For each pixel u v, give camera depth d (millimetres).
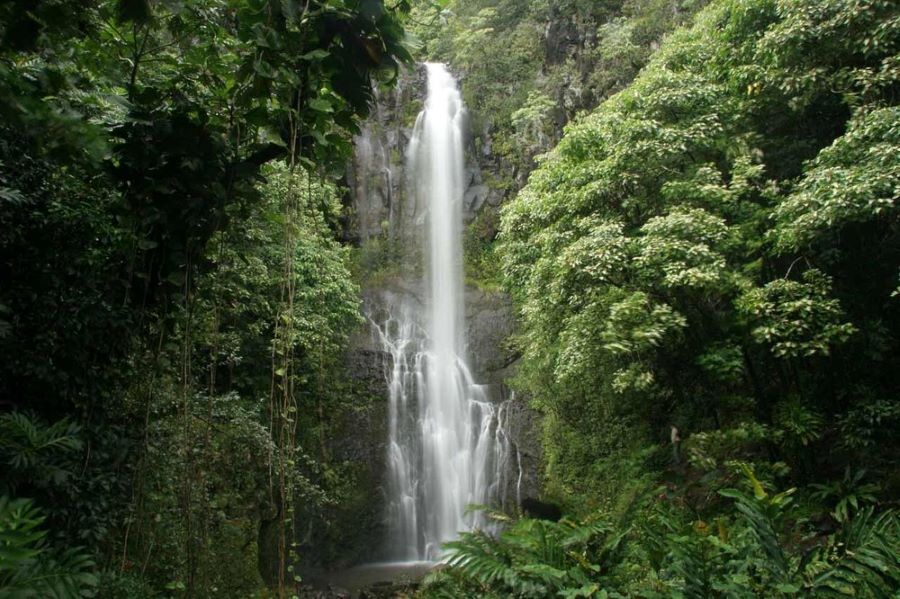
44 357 4426
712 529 6430
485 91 20641
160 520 5773
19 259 4586
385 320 16797
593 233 8914
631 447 11328
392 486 13938
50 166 4727
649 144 8766
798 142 9281
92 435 4641
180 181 4012
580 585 5316
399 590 10586
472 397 15508
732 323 8492
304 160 4113
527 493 13539
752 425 8180
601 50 18547
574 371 9367
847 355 8555
